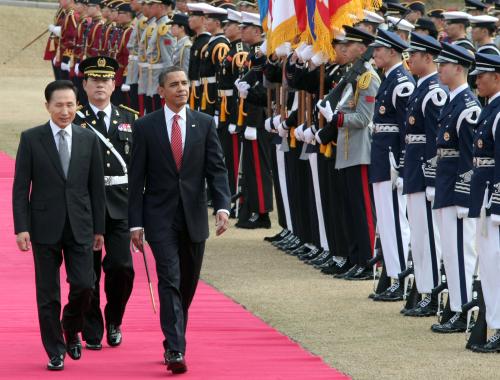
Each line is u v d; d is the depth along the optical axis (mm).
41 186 22109
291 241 36281
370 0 32031
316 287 30312
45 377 21453
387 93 28234
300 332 25125
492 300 23031
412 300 27062
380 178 28500
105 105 24094
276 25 32594
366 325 25812
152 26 52531
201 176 22359
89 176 22453
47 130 22312
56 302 22125
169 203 22047
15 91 96250
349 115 29984
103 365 22406
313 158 33125
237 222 41281
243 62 40969
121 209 23672
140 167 22141
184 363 21328
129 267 23703
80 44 66562
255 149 40188
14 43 118375
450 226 24844
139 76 53688
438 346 23781
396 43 28078
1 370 21969
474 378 21062
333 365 22172
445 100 26031
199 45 45812
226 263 33969
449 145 24688
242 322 26141
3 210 44250
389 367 21922
